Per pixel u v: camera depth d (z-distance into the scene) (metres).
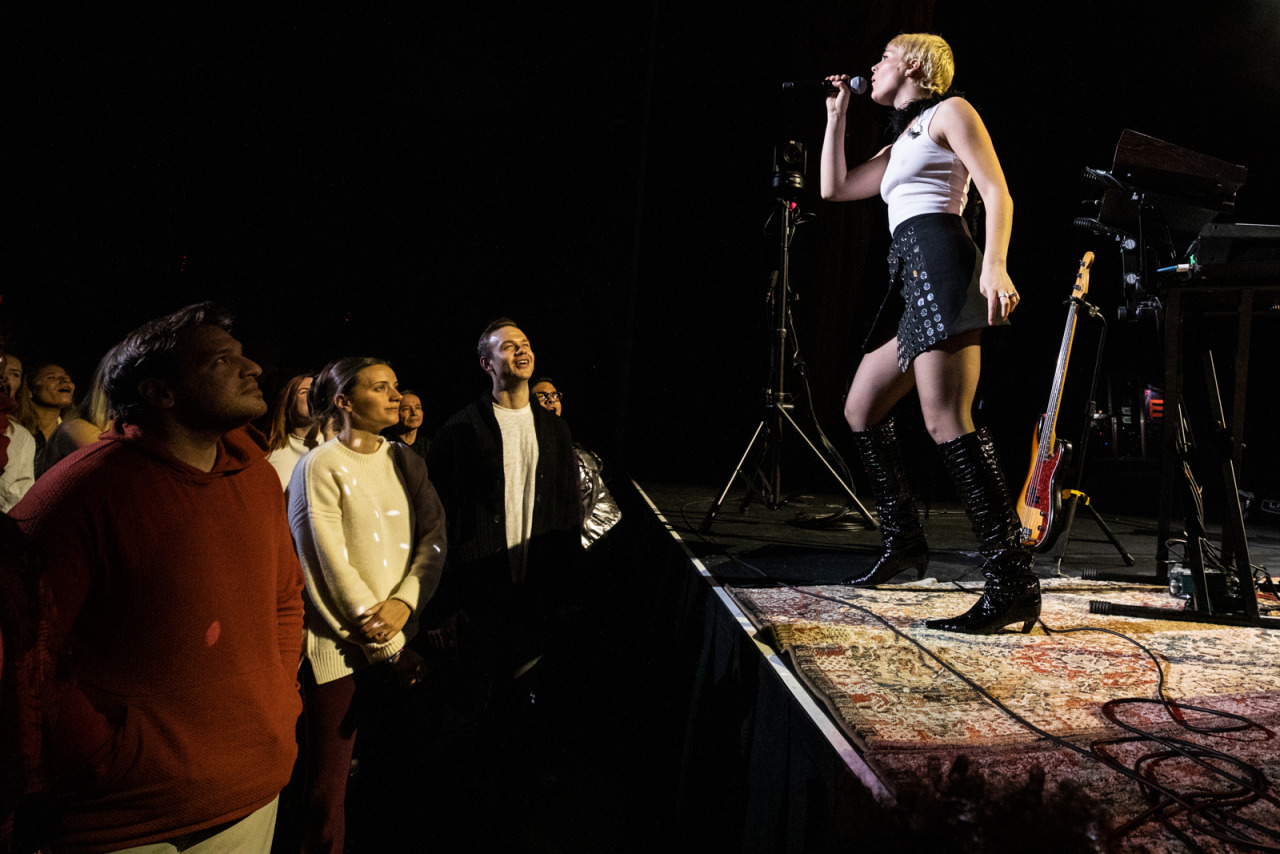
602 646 4.11
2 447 1.10
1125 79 5.39
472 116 5.75
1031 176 5.67
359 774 2.58
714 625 2.24
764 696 1.67
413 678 2.00
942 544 3.21
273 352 5.39
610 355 6.07
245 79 5.16
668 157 6.08
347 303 5.57
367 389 1.97
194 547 1.14
